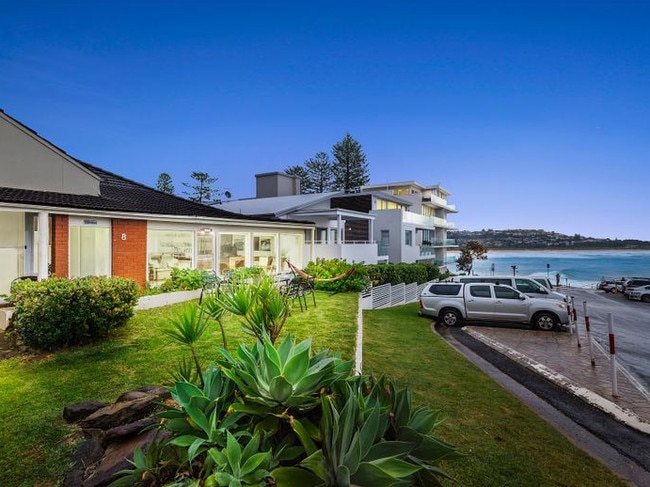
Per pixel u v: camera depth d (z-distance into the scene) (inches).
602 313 781.9
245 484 61.3
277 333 105.6
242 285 106.7
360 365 248.5
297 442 73.8
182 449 74.5
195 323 97.4
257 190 1307.8
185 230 538.0
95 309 255.0
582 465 170.2
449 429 195.0
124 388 175.2
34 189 434.9
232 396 82.6
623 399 257.3
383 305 711.7
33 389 173.5
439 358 344.5
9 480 107.0
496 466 162.1
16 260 405.4
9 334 266.1
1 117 409.7
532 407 242.8
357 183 2359.7
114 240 443.5
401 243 1322.6
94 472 104.7
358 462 58.7
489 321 577.3
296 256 764.6
